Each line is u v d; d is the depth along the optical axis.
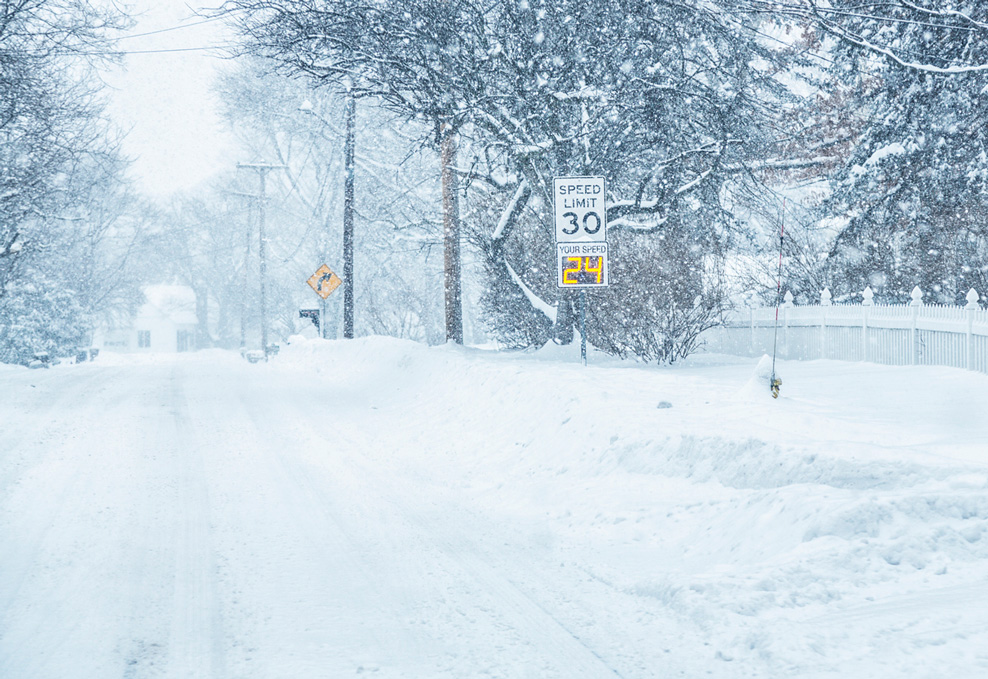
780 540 7.09
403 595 6.91
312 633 6.05
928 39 23.66
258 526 9.20
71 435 15.13
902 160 25.44
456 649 5.73
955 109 24.34
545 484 10.96
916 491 7.20
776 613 5.85
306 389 24.00
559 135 21.94
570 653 5.62
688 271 21.88
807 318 21.06
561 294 23.94
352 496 10.77
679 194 22.92
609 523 9.01
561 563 7.85
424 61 20.86
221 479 11.65
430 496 10.88
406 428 16.45
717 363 21.20
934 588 5.83
